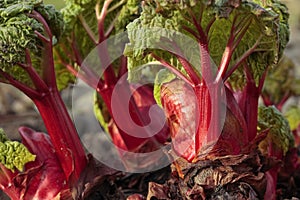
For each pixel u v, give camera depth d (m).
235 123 0.86
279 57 0.89
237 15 0.83
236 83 0.92
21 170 0.93
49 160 0.93
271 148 0.96
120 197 0.96
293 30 2.12
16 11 0.87
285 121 0.98
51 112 0.92
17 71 0.90
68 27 0.99
